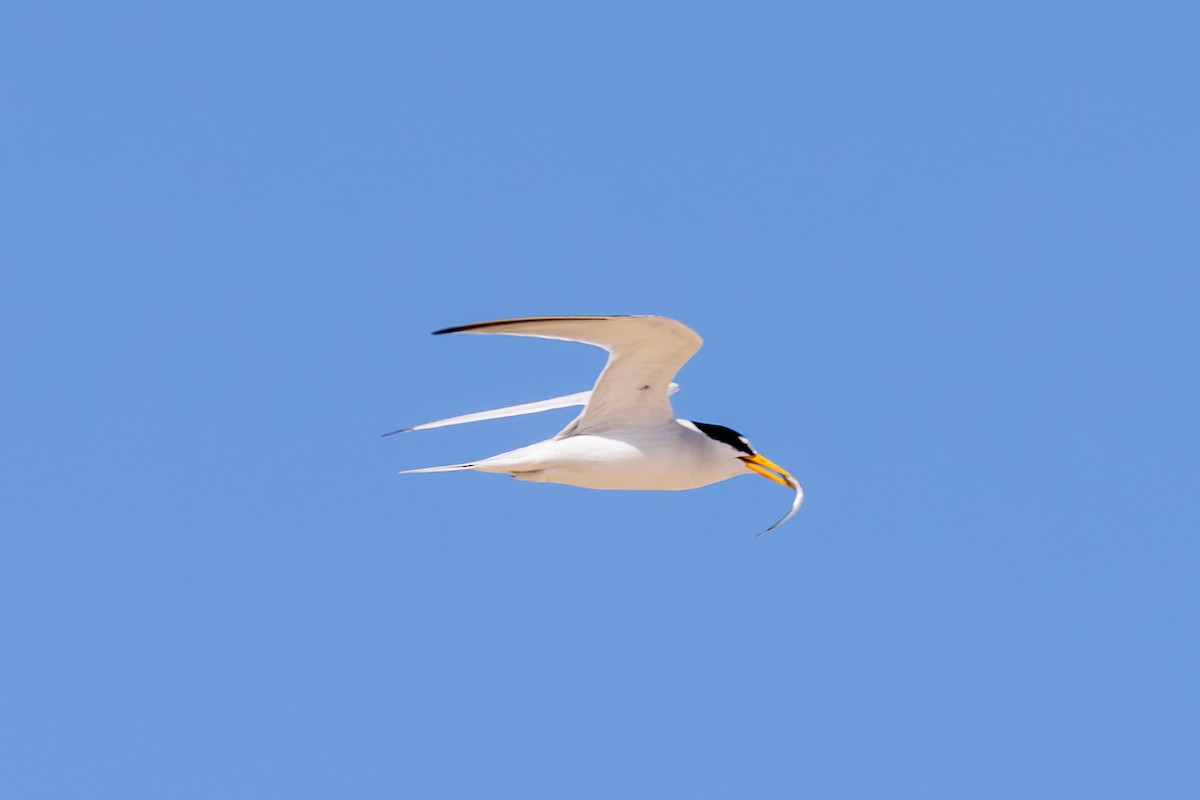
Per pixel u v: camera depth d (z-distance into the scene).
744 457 16.75
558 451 16.34
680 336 15.51
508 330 14.89
